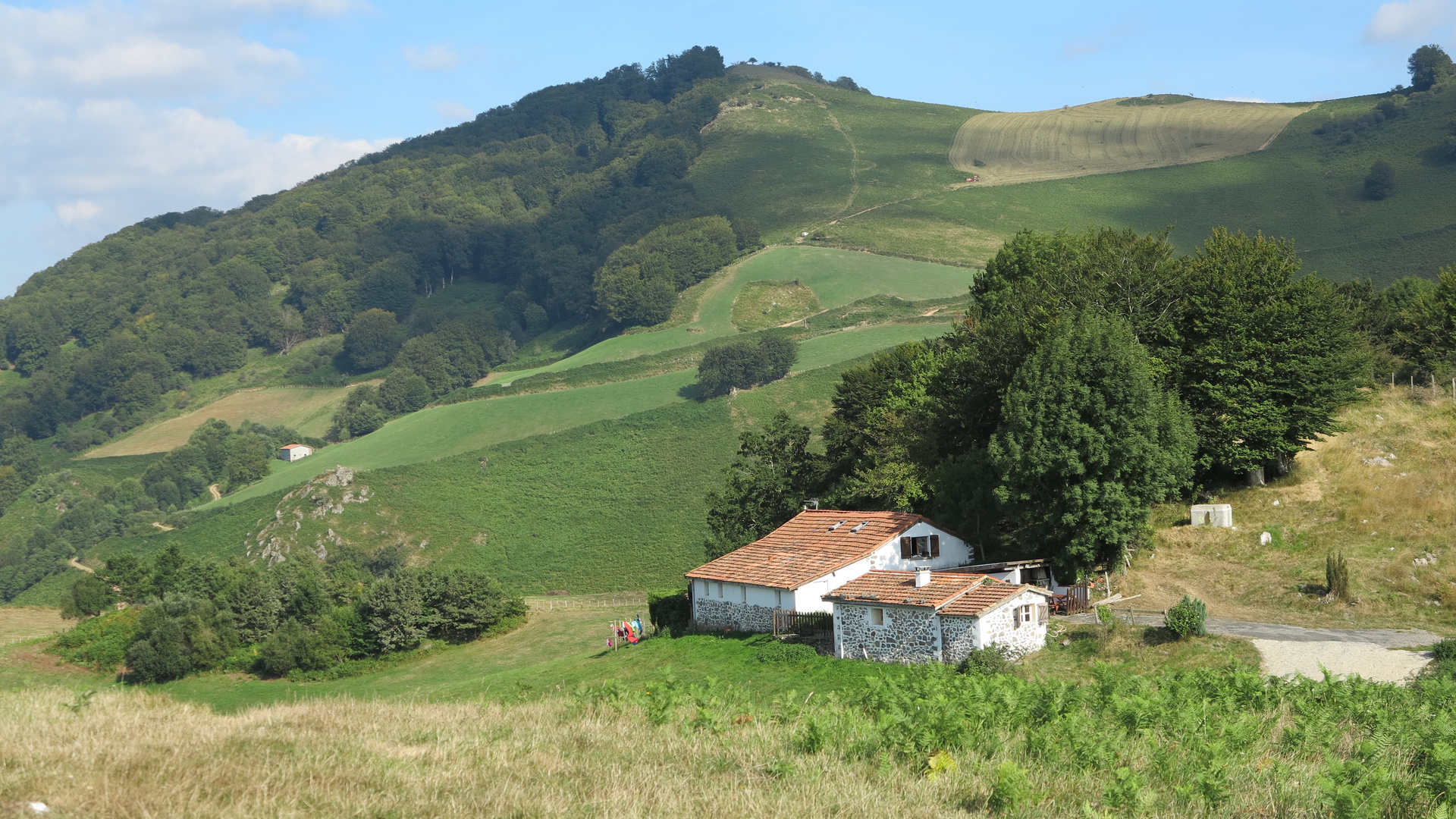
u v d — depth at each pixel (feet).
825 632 145.48
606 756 52.95
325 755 49.08
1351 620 122.72
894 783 47.88
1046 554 149.18
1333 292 178.50
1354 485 157.38
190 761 45.75
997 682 85.61
